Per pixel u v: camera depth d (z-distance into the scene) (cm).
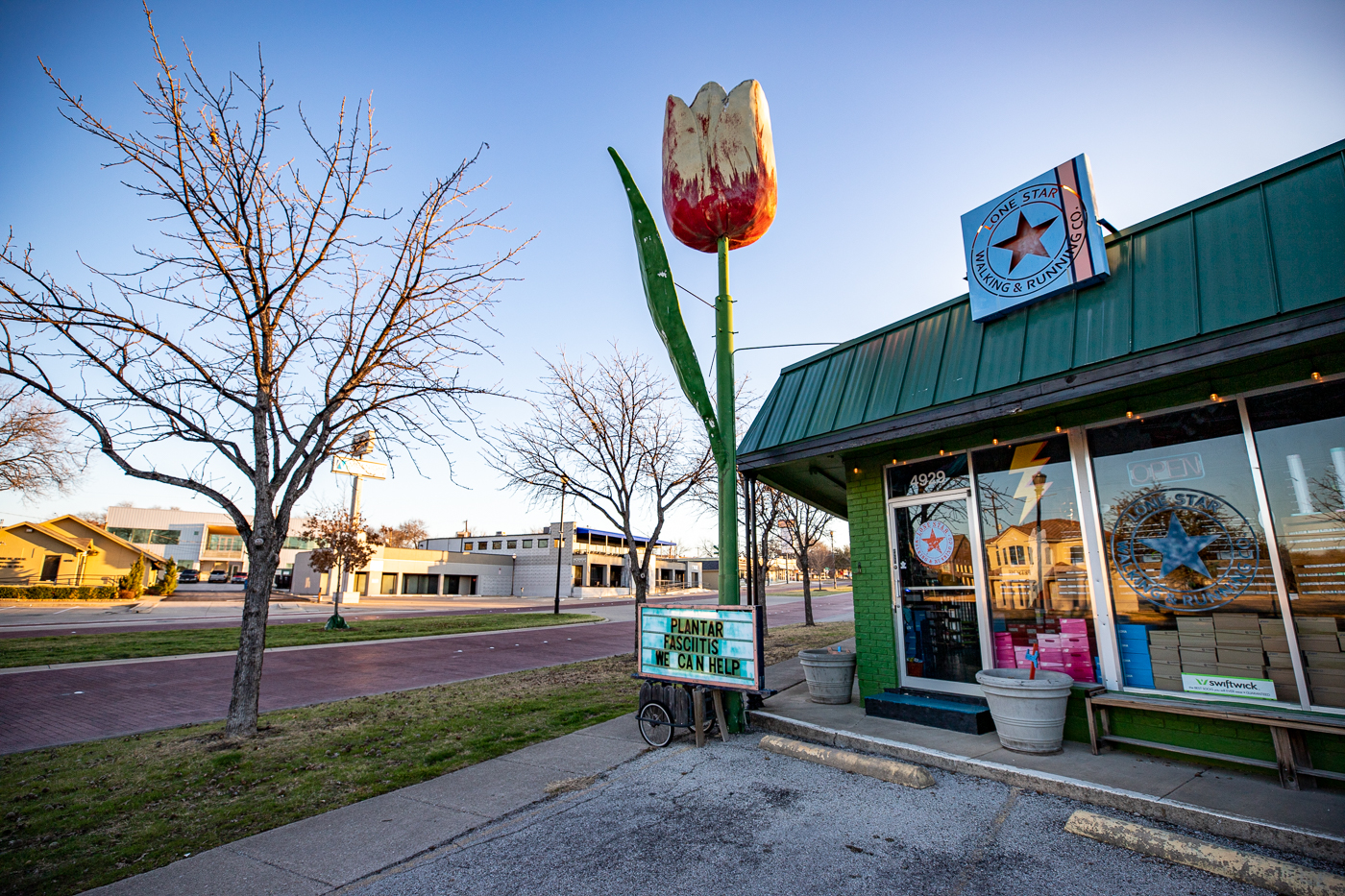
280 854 421
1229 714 473
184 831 463
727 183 773
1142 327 502
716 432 736
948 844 391
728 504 726
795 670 1152
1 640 1602
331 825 468
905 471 758
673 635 673
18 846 441
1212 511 523
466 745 685
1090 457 601
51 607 3297
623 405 1580
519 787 541
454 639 1919
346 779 577
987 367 604
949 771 523
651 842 414
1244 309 447
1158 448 562
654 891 352
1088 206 564
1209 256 491
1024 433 645
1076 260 563
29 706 905
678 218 802
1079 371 524
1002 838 395
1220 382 523
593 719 795
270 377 806
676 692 650
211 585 5788
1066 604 604
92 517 7019
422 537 8288
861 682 762
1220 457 525
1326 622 461
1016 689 538
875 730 630
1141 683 546
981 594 664
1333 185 445
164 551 6962
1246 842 376
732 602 703
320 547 2342
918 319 715
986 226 641
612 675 1205
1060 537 615
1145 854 366
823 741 623
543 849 413
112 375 721
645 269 770
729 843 407
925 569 723
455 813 484
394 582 5100
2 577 4022
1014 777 486
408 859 409
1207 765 495
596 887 359
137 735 755
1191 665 521
